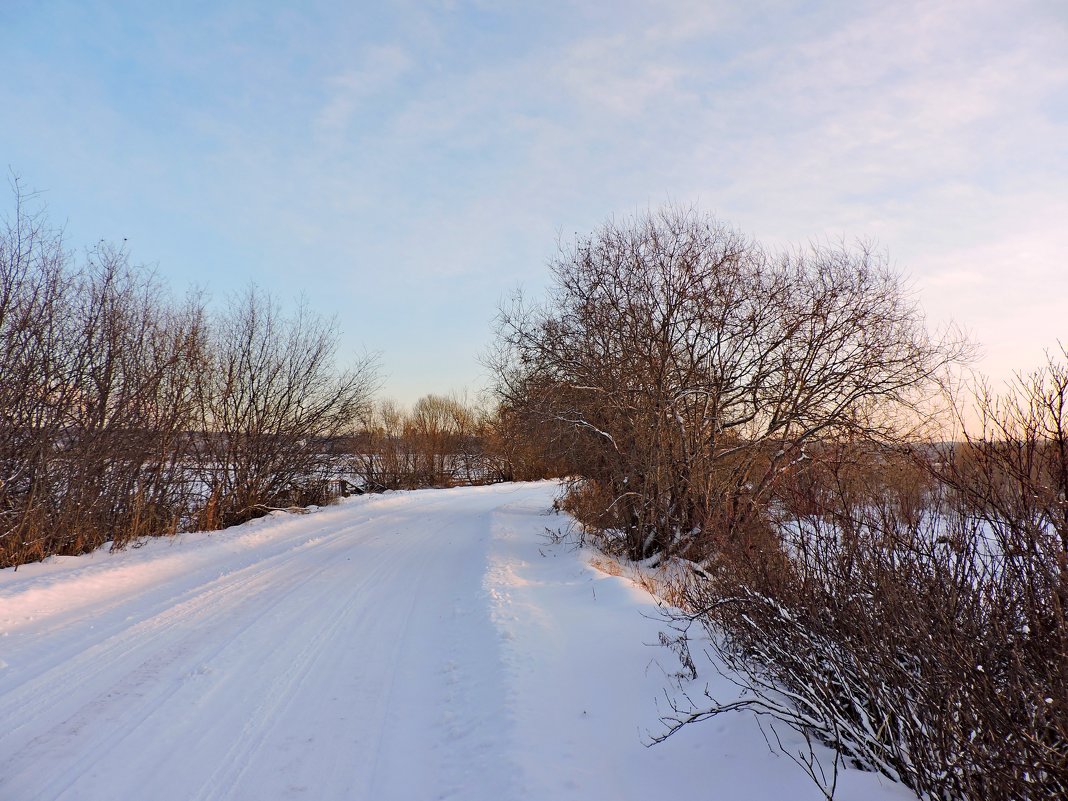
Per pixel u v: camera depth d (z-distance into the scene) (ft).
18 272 41.55
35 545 38.70
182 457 58.85
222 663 21.21
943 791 10.49
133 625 25.80
